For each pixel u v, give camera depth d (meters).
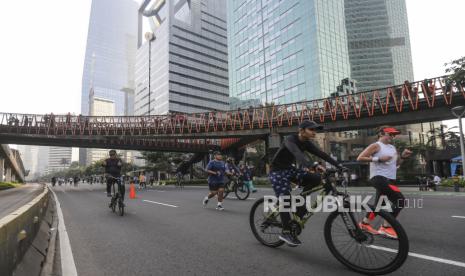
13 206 13.73
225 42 133.75
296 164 4.66
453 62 19.06
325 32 72.56
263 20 86.25
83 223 7.79
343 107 31.38
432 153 38.62
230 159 13.44
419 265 3.82
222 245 5.14
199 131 39.19
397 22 109.56
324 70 70.12
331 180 4.05
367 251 3.72
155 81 123.62
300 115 34.06
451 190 17.47
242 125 37.41
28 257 3.61
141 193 19.81
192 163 58.31
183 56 119.56
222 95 128.38
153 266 4.14
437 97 25.66
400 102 27.22
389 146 5.19
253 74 88.19
